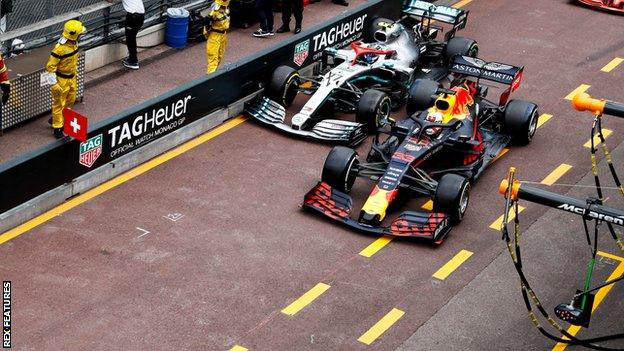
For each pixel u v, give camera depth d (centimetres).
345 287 2105
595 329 2041
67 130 2286
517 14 3481
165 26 3056
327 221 2314
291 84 2762
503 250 2269
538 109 2886
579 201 1680
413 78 2905
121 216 2272
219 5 2769
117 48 2933
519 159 2627
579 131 2788
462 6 3528
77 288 2031
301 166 2534
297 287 2095
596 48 3284
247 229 2266
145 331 1936
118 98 2748
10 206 2194
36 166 2225
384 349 1941
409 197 2425
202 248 2189
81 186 2333
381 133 2616
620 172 2606
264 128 2691
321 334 1966
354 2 3484
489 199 2444
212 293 2055
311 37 2952
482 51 3206
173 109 2541
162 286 2059
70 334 1909
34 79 2550
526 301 1761
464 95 2495
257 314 2008
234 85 2711
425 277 2158
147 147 2486
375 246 2239
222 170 2486
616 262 2256
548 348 1983
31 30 2681
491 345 1980
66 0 2948
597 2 3544
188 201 2350
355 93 2698
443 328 2016
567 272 2214
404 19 3177
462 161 2455
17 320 1925
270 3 3127
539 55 3209
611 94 3009
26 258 2103
